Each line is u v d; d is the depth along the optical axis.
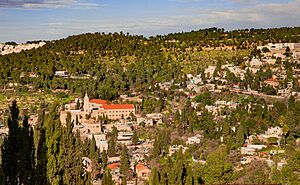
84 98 162.50
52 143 33.19
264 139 109.75
